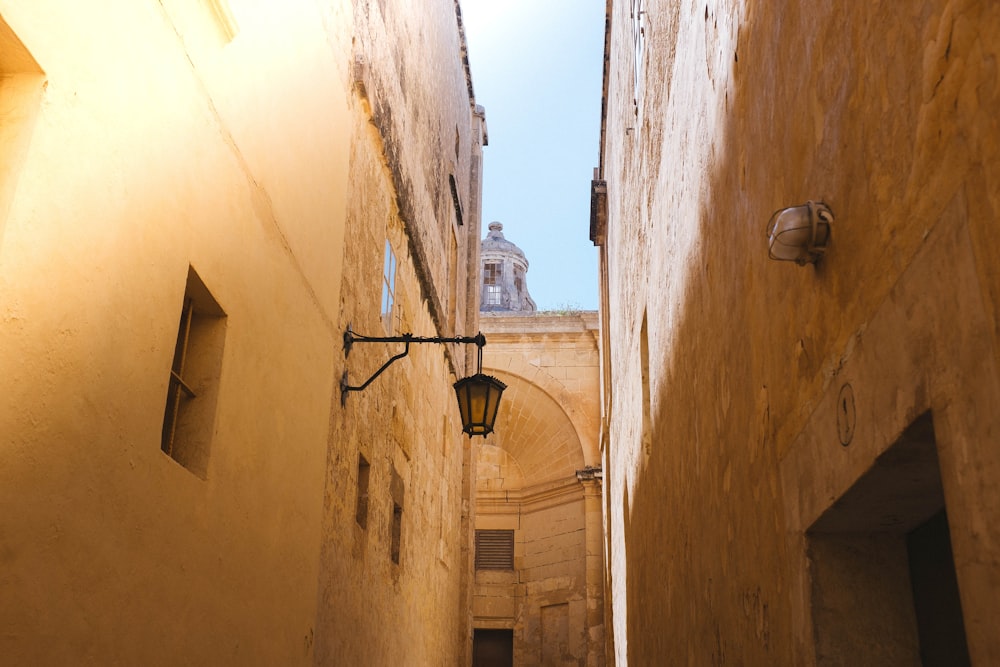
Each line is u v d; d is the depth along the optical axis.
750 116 4.09
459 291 15.16
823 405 3.00
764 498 3.92
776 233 2.97
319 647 6.00
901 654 3.11
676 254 6.68
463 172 16.03
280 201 5.25
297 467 5.49
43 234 2.87
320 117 6.19
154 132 3.64
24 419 2.75
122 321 3.33
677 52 6.51
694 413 5.92
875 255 2.49
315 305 5.96
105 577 3.18
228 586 4.34
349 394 6.87
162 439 4.11
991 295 1.82
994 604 1.86
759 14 3.88
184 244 3.89
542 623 23.11
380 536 8.06
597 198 18.23
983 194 1.85
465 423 7.19
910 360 2.25
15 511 2.69
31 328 2.80
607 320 18.61
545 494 23.72
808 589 3.19
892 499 2.81
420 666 10.21
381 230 8.24
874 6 2.46
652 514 8.74
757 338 4.04
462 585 14.50
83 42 3.12
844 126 2.74
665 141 7.29
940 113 2.05
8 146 2.80
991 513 1.85
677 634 6.91
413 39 10.27
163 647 3.62
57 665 2.89
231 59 4.52
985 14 1.83
